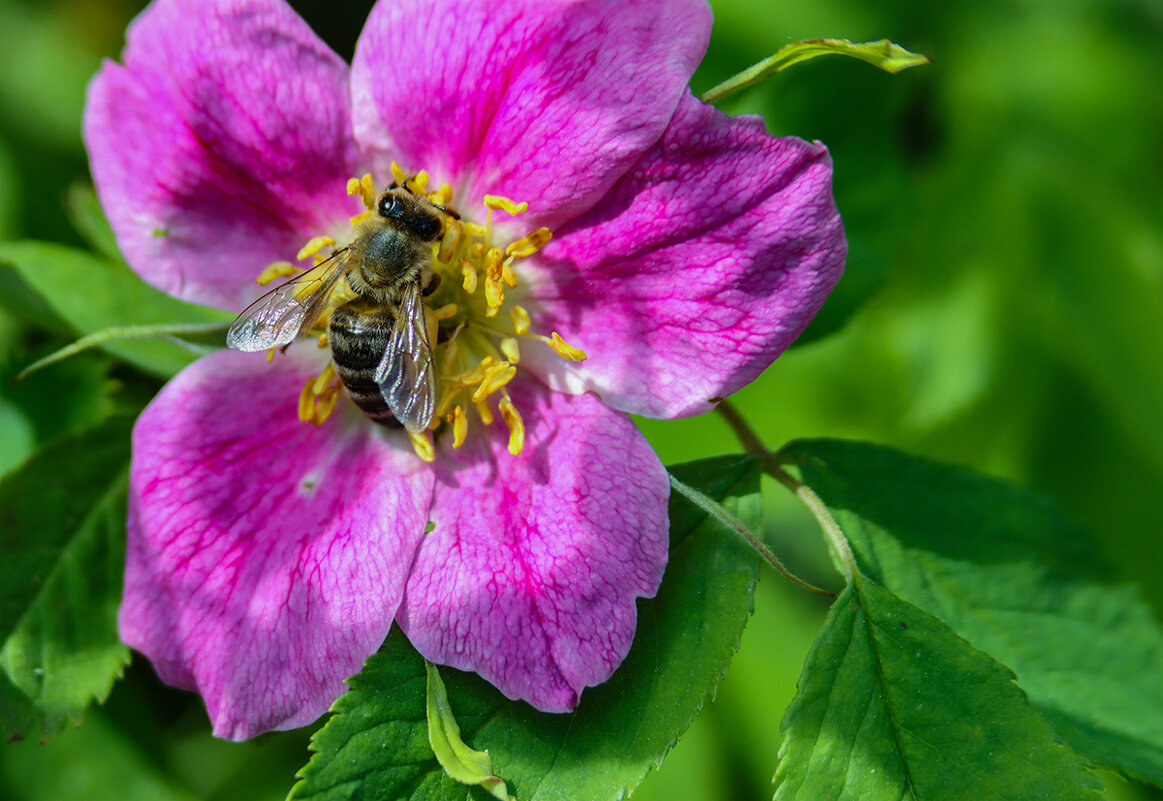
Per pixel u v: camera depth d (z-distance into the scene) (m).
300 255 0.19
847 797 0.18
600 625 0.18
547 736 0.18
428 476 0.19
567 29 0.19
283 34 0.19
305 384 0.19
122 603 0.19
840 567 0.19
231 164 0.19
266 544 0.19
